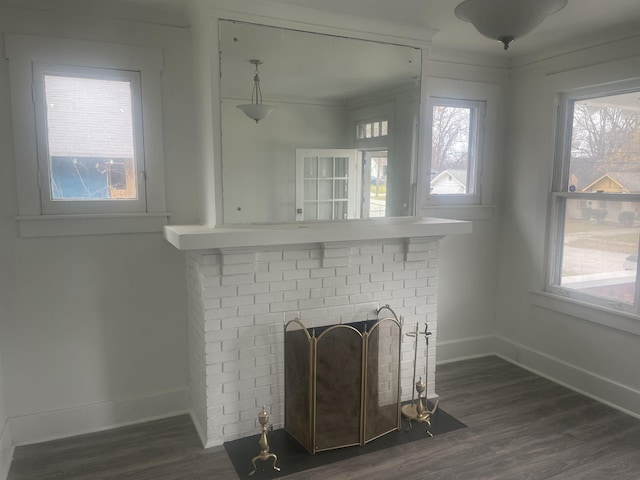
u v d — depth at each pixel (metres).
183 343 2.76
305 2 2.30
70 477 2.18
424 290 2.91
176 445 2.44
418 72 2.77
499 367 3.50
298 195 2.54
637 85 2.68
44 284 2.42
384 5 2.34
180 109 2.60
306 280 2.55
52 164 2.38
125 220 2.53
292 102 2.47
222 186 2.36
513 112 3.48
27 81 2.26
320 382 2.32
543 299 3.32
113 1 2.33
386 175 2.76
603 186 2.92
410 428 2.61
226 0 2.23
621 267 2.83
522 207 3.46
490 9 1.83
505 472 2.23
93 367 2.56
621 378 2.85
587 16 2.50
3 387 2.36
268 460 2.31
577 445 2.46
